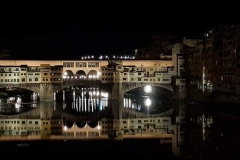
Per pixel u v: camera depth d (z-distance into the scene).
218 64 162.00
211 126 111.88
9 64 197.50
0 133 104.19
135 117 137.50
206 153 79.44
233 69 149.25
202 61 177.25
